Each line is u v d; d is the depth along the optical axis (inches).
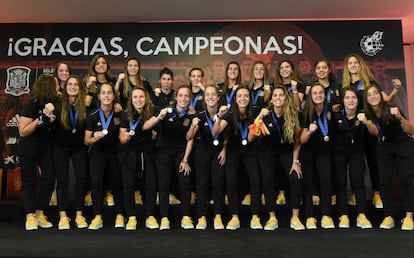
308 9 176.4
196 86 153.9
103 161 132.0
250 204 139.6
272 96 130.2
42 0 167.2
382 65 182.2
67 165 132.1
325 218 130.9
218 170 131.7
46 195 131.6
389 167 131.3
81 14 181.2
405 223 127.5
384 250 97.9
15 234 118.6
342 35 185.6
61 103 129.6
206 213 132.8
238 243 106.2
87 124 129.3
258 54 187.5
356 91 131.0
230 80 154.1
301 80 156.9
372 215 140.2
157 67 188.4
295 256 91.9
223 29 189.8
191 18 186.9
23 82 186.1
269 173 131.0
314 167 139.5
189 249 98.7
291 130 126.6
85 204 144.3
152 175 132.8
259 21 189.2
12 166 180.1
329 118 132.4
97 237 114.1
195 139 134.1
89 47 188.9
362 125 131.6
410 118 220.5
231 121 130.8
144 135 131.0
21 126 125.6
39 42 188.5
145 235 117.6
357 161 133.3
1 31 189.2
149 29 190.4
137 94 128.0
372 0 167.6
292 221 129.5
